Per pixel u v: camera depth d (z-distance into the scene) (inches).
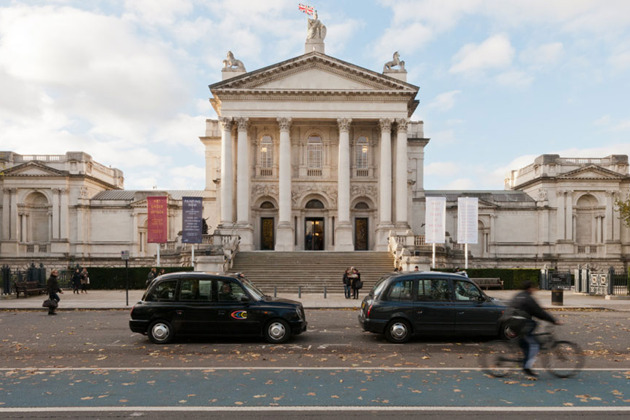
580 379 406.9
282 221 1815.9
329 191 1963.6
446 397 354.3
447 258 1688.0
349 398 351.3
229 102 1846.7
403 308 572.4
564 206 2340.1
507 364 429.1
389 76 1830.7
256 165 1971.0
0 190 2374.5
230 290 577.9
